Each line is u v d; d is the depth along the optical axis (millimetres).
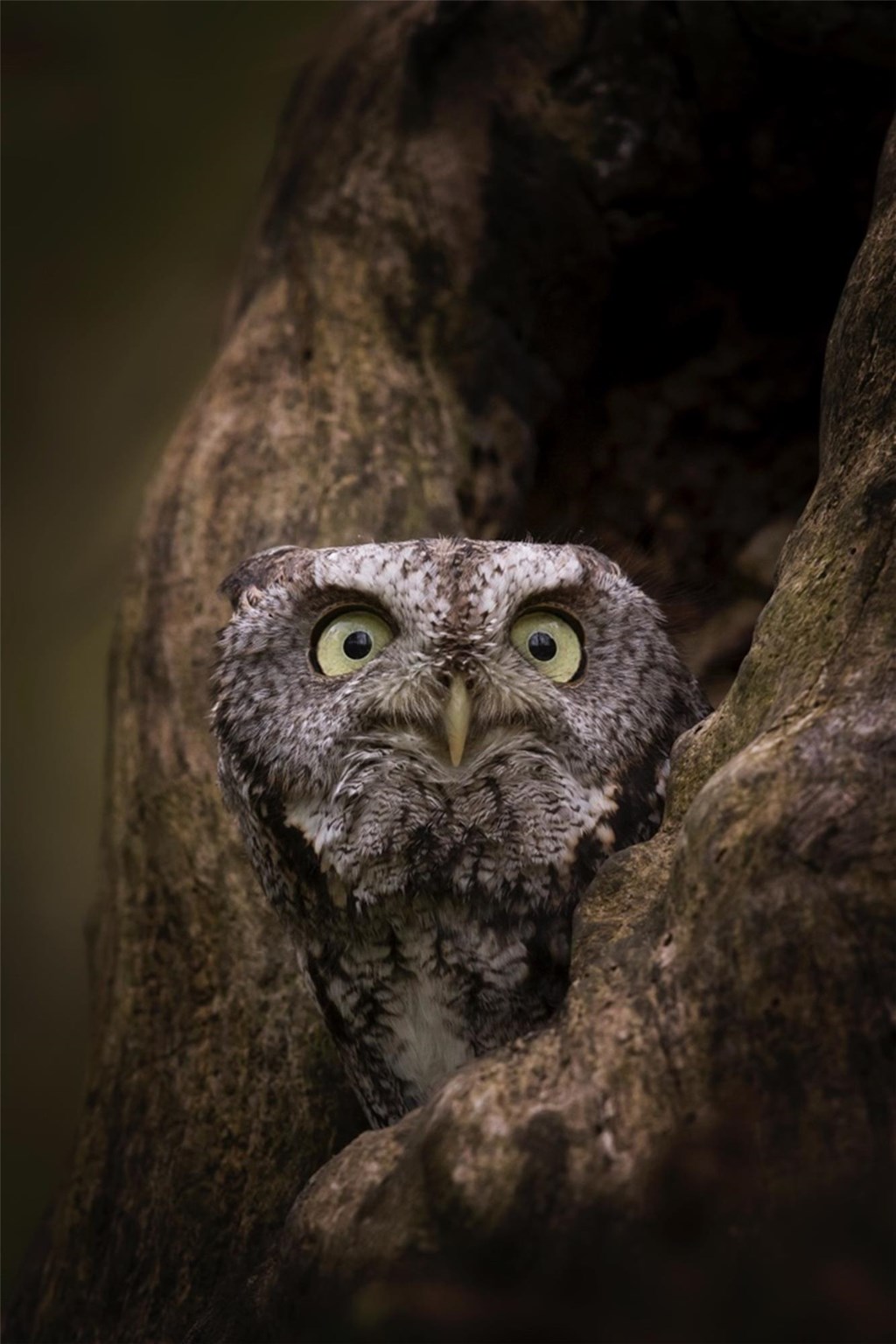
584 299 6484
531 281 6359
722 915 2957
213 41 8461
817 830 2920
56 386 9875
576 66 6191
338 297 6293
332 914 4102
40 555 10188
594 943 3344
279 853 4195
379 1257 2865
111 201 9273
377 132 6430
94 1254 5051
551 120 6227
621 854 3611
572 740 4023
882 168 4273
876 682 3174
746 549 6762
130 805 5656
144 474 9883
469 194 6250
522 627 4109
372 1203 3020
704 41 5859
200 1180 4902
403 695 3967
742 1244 2619
